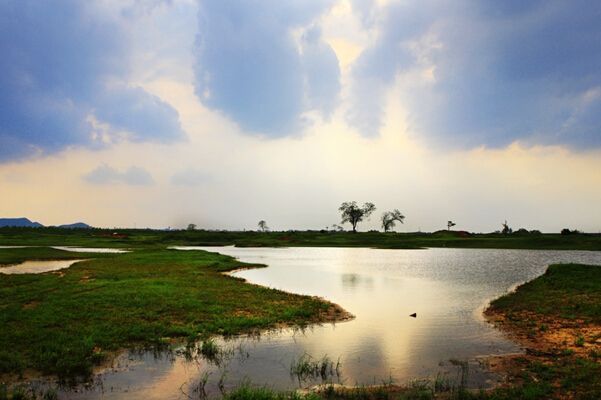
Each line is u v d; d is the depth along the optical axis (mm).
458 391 8500
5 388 8344
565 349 11523
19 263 39281
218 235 112812
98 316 14570
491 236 105625
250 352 11648
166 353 11367
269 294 20875
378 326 14922
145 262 36781
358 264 44000
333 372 10094
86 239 91188
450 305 19312
